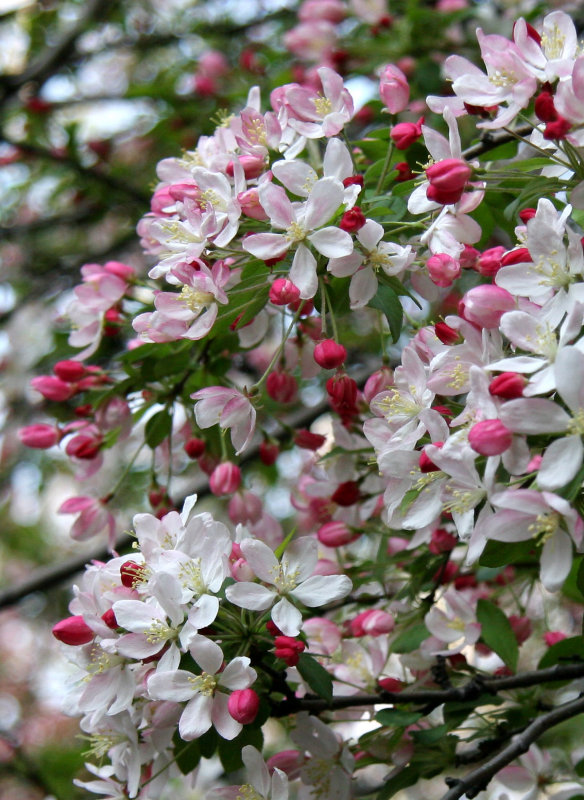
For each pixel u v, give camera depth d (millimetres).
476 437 795
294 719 913
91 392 983
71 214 1605
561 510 784
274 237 858
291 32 1214
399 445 848
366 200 897
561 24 879
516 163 880
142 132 1523
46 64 1613
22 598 1234
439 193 859
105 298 968
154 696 830
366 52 1172
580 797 925
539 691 919
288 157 897
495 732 908
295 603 855
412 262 883
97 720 848
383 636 927
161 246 927
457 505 819
